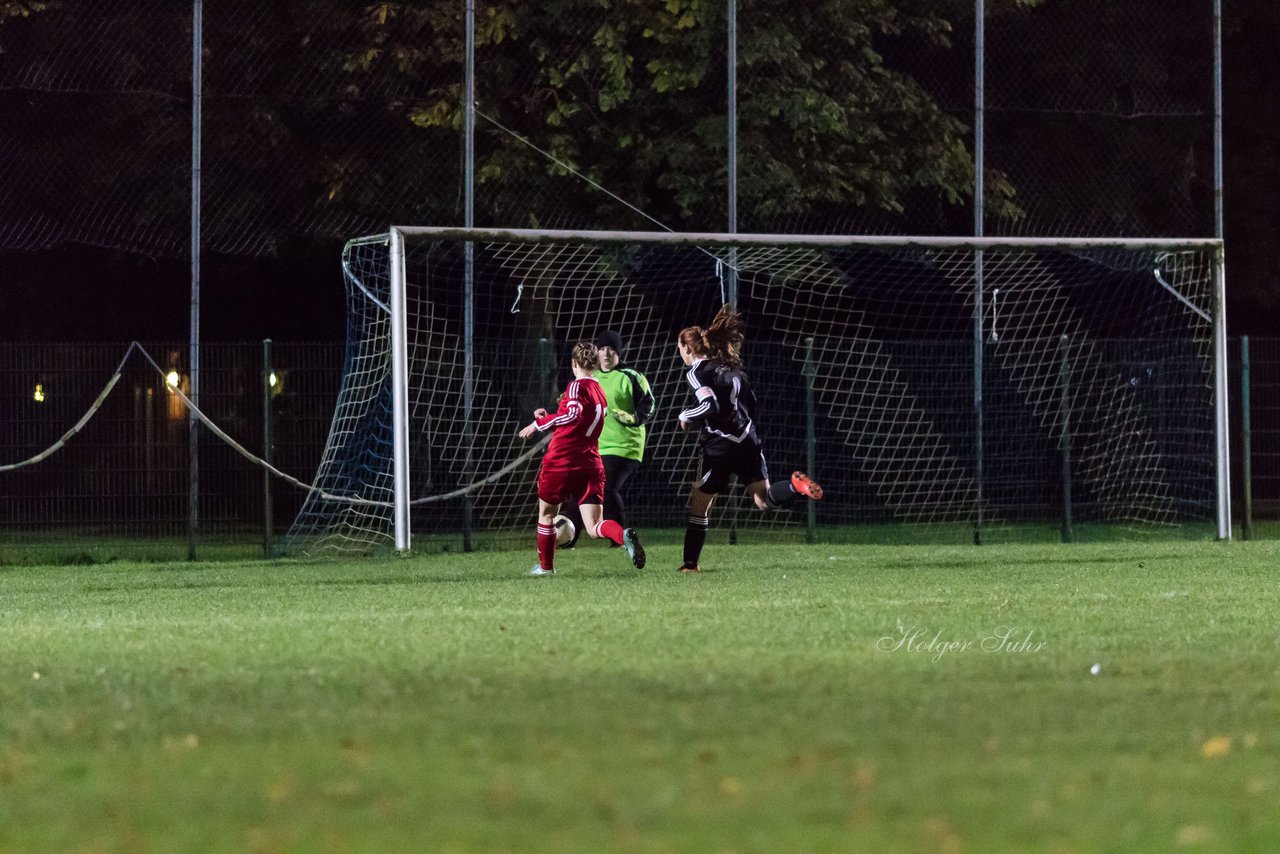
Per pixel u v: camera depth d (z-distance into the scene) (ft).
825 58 234.58
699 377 148.77
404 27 222.48
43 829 51.49
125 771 59.82
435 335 239.09
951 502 216.33
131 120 221.25
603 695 75.20
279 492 196.65
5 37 217.77
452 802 54.13
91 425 197.98
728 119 202.80
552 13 224.33
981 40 209.77
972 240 186.91
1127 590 132.05
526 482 215.31
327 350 199.00
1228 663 86.12
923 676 81.15
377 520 190.29
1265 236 294.87
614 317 237.25
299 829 50.90
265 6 221.46
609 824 51.08
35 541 194.08
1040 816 51.90
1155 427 223.71
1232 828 50.49
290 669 85.51
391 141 224.33
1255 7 281.33
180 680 81.92
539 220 228.43
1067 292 263.90
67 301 263.70
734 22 205.26
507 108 225.56
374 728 67.41
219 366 198.29
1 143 220.02
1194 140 257.96
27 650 95.81
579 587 138.10
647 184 230.89
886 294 259.60
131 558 187.73
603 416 151.53
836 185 232.94
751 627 103.60
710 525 211.20
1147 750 62.23
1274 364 229.04
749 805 53.36
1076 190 253.44
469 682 79.71
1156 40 255.91
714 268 230.48
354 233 223.51
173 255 223.71
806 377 206.69
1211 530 208.33
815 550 184.85
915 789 55.62
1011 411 242.37
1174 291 212.43
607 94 225.15
